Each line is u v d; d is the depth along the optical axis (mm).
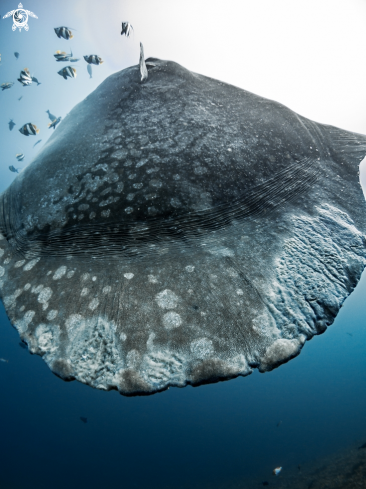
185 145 994
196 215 889
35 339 757
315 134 1181
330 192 1003
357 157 1143
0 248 1004
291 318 676
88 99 1316
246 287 742
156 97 1162
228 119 1096
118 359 666
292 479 7254
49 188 1011
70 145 1082
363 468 5344
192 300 729
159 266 813
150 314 717
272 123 1125
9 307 842
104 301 770
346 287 730
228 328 674
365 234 868
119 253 862
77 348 708
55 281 854
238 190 943
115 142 1033
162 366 637
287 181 1000
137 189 917
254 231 873
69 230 926
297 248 821
